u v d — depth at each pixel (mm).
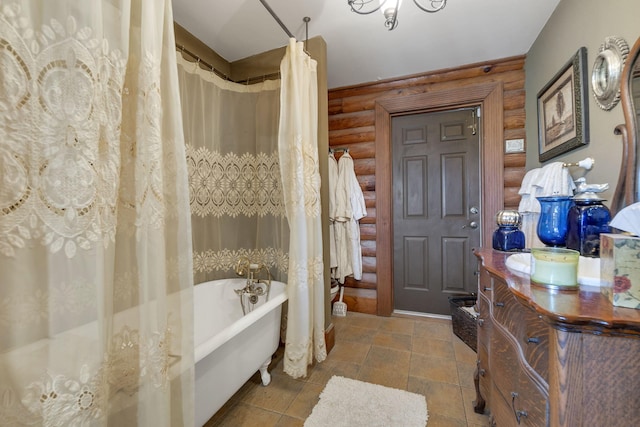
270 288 1958
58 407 639
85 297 669
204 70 2006
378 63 2395
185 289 979
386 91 2732
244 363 1454
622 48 1100
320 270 1820
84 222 666
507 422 974
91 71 680
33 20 606
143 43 862
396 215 2783
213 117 2082
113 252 764
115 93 771
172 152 971
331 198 2721
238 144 2201
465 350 2068
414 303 2748
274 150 2127
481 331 1343
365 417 1396
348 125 2865
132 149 863
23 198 597
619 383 579
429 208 2670
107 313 751
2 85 567
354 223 2723
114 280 836
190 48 1997
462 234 2570
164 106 964
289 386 1672
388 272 2719
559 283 790
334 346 2148
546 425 682
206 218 2059
